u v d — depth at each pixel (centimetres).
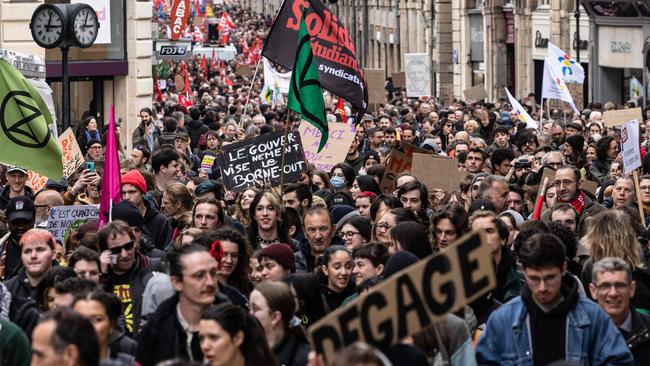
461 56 6312
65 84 2194
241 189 1708
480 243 750
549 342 898
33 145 1565
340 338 732
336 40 1828
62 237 1414
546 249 885
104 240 1127
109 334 878
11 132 1560
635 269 1078
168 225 1432
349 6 8944
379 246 1111
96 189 1641
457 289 747
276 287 953
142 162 2020
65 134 1969
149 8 3778
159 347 936
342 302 1154
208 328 844
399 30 7744
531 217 1532
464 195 1702
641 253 1085
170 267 935
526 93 5638
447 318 897
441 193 1758
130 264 1136
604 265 955
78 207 1416
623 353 891
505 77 5925
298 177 1716
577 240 1204
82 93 3728
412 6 7438
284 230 1396
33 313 1029
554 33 5294
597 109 3669
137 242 1233
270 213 1379
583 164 2217
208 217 1332
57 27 2169
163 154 1741
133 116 3775
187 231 1180
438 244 1183
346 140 2130
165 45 4247
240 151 1711
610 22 4803
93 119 2702
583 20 5106
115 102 3772
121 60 3716
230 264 1143
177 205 1528
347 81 1839
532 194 1650
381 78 3588
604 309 957
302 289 1113
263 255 1157
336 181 1906
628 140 1734
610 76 4934
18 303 1038
